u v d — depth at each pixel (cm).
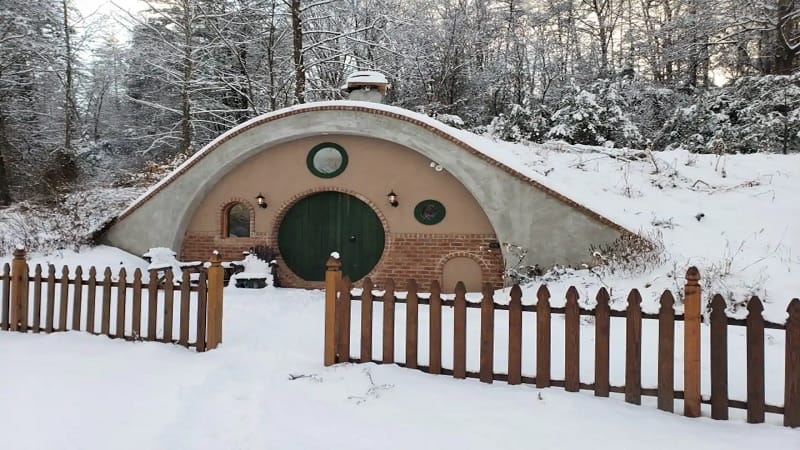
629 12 2850
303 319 807
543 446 358
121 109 3394
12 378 496
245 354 569
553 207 1034
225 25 2289
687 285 412
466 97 2684
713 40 2250
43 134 2648
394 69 2492
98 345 597
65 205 1689
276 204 1251
